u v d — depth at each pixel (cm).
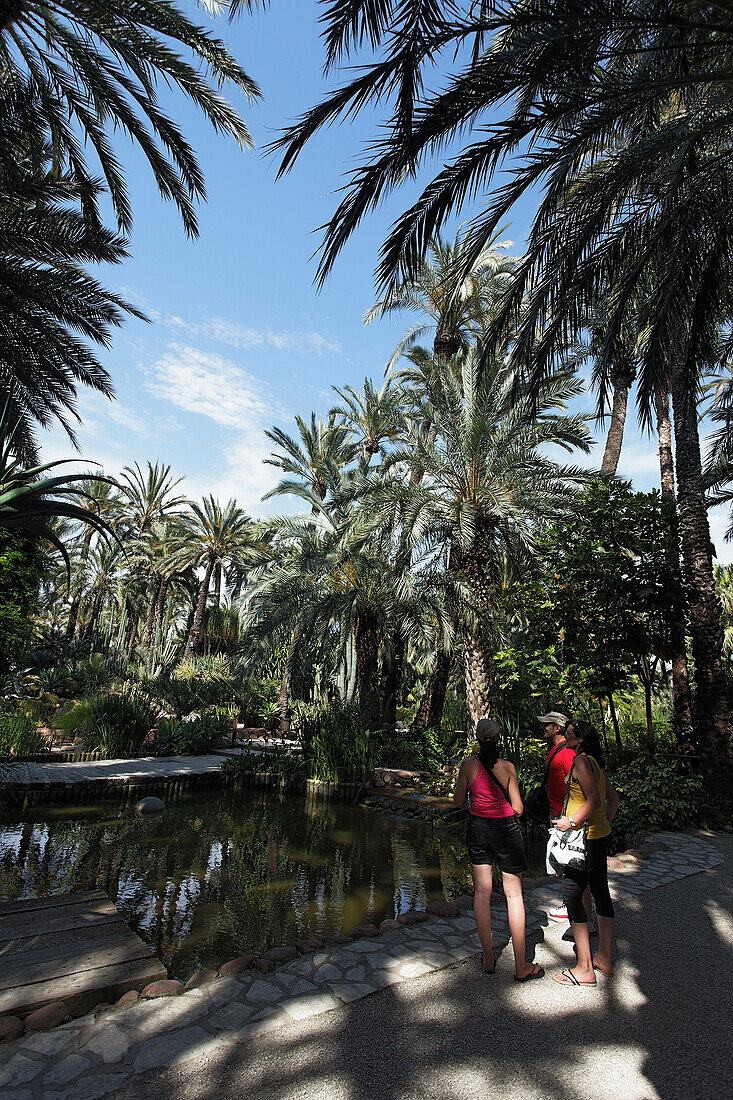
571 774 357
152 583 3541
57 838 881
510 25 504
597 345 1192
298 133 530
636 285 784
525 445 1226
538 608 1037
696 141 643
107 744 1584
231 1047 265
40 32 816
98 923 453
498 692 1277
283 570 1691
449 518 1270
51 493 891
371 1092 235
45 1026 282
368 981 331
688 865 621
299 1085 238
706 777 952
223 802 1254
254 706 2523
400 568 1260
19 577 1227
